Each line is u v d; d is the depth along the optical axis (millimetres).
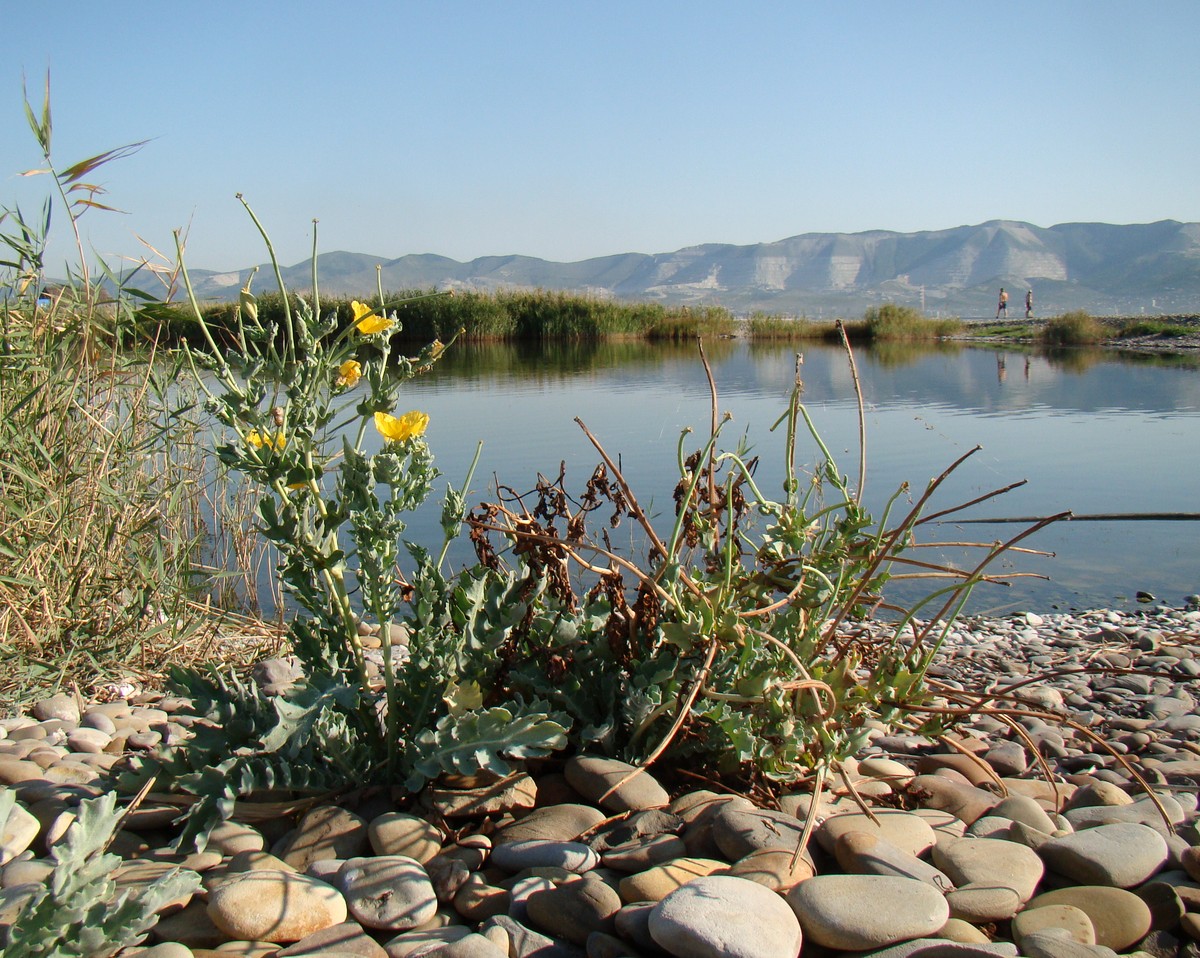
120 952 1698
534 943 1781
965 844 2131
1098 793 2553
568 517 2553
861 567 2545
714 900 1740
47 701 3385
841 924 1745
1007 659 4648
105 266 3840
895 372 21812
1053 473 9539
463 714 2195
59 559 3824
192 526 4855
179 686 2252
